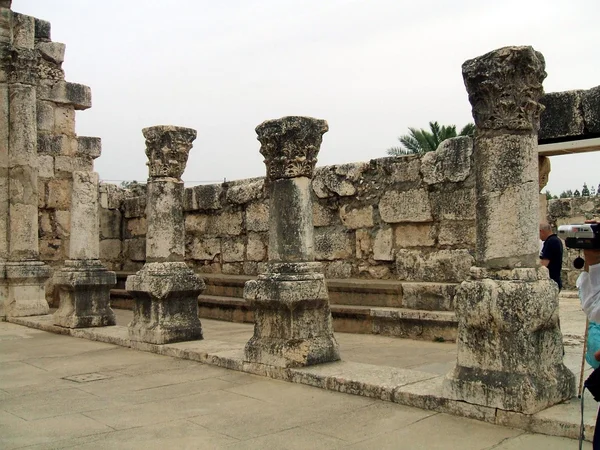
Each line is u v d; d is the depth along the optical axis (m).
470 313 5.46
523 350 5.22
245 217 13.78
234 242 14.09
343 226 11.85
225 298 13.02
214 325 12.22
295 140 7.40
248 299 7.48
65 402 6.34
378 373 6.71
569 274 17.61
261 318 7.49
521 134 5.48
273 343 7.27
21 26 14.62
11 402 6.38
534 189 5.50
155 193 9.37
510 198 5.45
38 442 5.07
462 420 5.37
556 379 5.33
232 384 6.95
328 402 6.09
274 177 7.57
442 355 8.41
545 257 7.51
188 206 15.05
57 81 16.14
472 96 5.66
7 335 11.08
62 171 16.19
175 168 9.45
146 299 9.33
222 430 5.30
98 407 6.12
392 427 5.25
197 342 9.09
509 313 5.24
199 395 6.50
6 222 13.76
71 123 16.44
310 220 7.53
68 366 8.19
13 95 13.91
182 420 5.62
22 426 5.52
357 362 7.57
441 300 9.89
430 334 9.76
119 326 11.23
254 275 13.55
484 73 5.52
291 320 7.18
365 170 11.49
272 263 7.52
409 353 8.61
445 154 10.21
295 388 6.67
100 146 16.94
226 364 7.80
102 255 17.02
